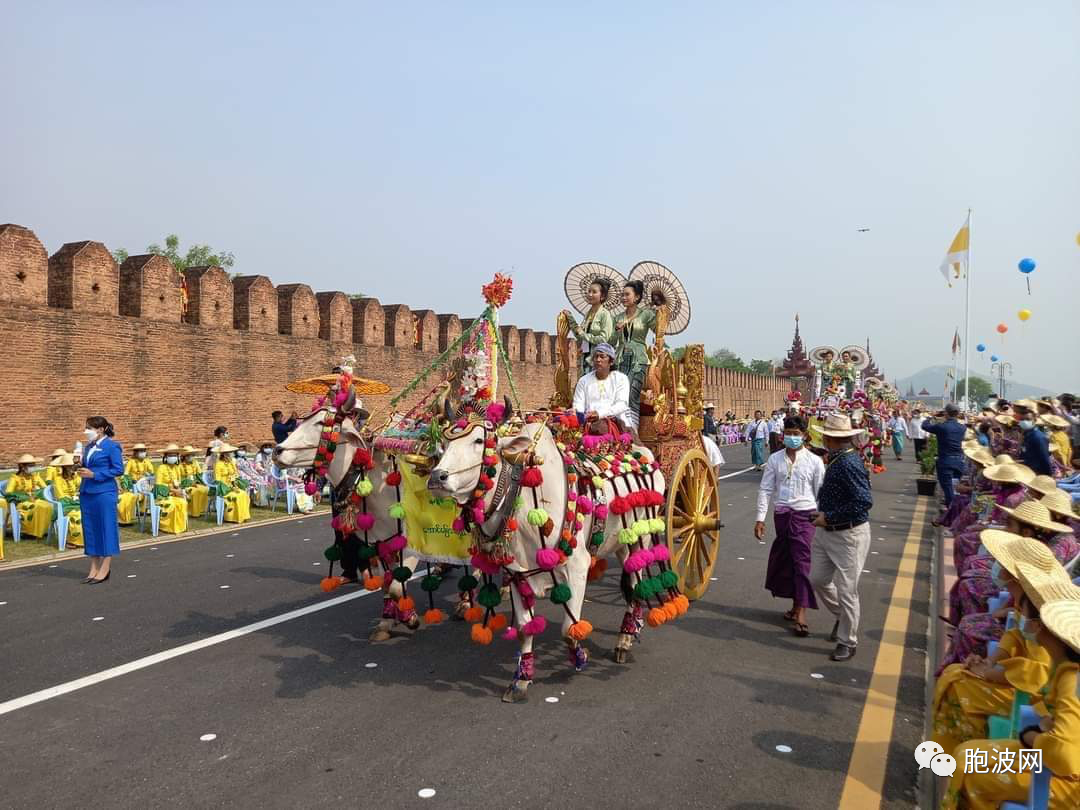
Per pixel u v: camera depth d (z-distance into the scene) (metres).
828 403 22.50
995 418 13.91
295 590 9.14
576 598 5.88
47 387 17.52
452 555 6.48
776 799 4.24
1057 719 2.99
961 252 22.67
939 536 12.60
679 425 8.51
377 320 26.47
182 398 20.45
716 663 6.52
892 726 5.24
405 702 5.62
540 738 5.00
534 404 33.12
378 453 6.85
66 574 10.05
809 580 7.38
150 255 19.97
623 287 8.82
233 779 4.45
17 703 5.61
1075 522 6.14
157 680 6.08
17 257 17.03
